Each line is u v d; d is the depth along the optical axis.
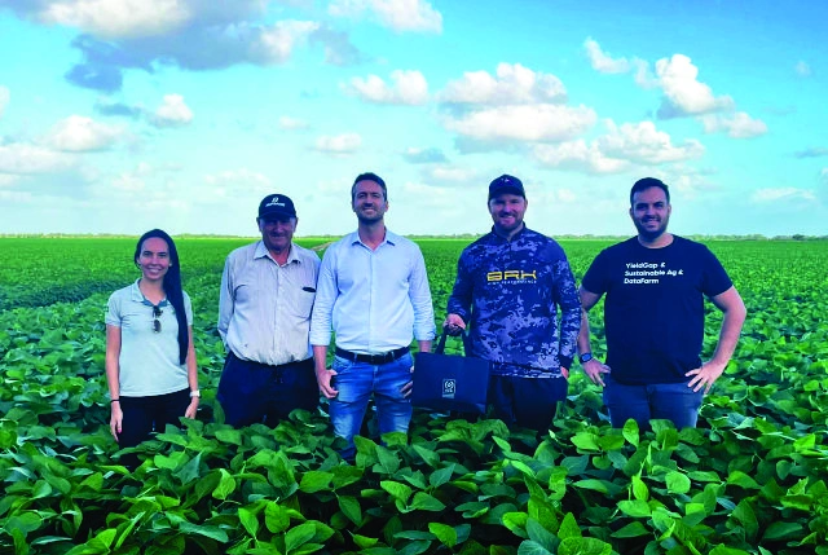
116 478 4.67
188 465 4.43
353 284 5.84
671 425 5.14
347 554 3.88
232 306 6.23
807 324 12.46
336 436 5.71
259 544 3.69
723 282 5.36
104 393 6.88
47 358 8.06
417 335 6.14
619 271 5.54
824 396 6.50
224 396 6.19
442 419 5.98
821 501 3.95
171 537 3.76
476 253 5.79
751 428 5.40
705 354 9.50
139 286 5.61
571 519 3.52
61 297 25.64
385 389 5.91
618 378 5.61
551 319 5.71
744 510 3.95
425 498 4.14
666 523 3.66
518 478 4.32
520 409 5.71
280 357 6.05
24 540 3.64
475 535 4.18
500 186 5.54
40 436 5.36
